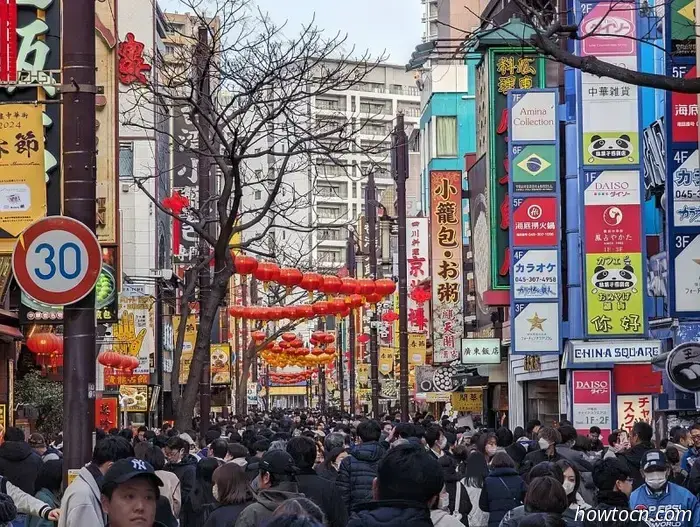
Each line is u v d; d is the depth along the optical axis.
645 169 33.16
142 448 14.48
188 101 24.70
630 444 17.94
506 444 19.02
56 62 17.34
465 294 55.12
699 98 23.48
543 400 43.91
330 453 17.62
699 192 23.23
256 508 9.59
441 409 68.50
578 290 33.97
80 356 12.21
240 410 60.38
